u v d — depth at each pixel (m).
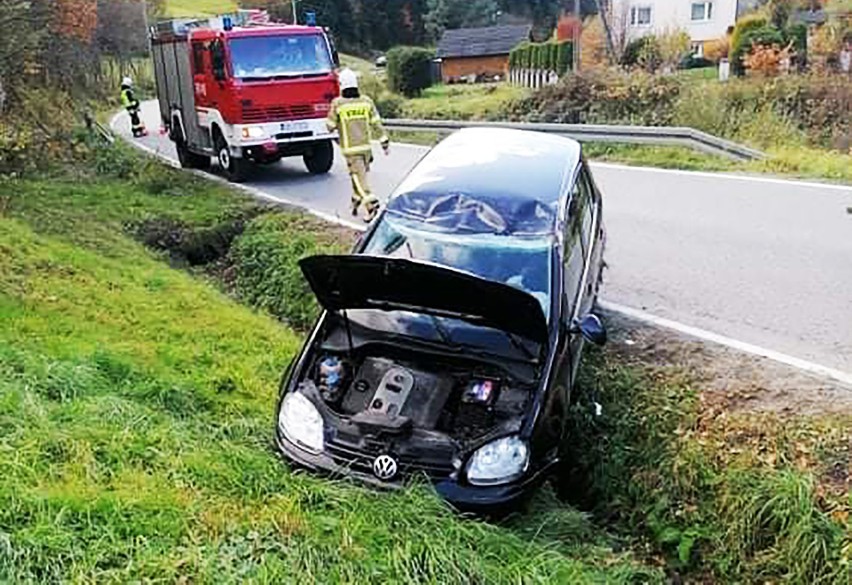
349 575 3.49
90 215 10.99
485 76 46.09
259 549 3.57
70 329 6.65
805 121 16.64
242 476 4.30
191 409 5.63
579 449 5.30
